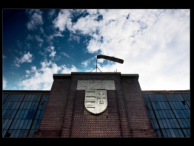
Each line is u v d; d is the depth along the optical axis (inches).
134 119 333.7
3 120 363.9
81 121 307.9
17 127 351.3
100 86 375.9
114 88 373.7
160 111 383.2
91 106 327.3
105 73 409.1
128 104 361.4
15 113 382.0
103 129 296.2
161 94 429.7
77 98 350.0
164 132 339.0
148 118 336.2
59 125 325.7
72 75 407.2
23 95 434.6
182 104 401.4
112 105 335.0
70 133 292.0
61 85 410.9
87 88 370.9
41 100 419.2
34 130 346.0
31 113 383.2
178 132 338.6
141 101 367.6
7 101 413.4
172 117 369.4
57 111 351.3
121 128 302.4
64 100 374.3
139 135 305.6
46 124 327.0
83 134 288.8
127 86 399.5
